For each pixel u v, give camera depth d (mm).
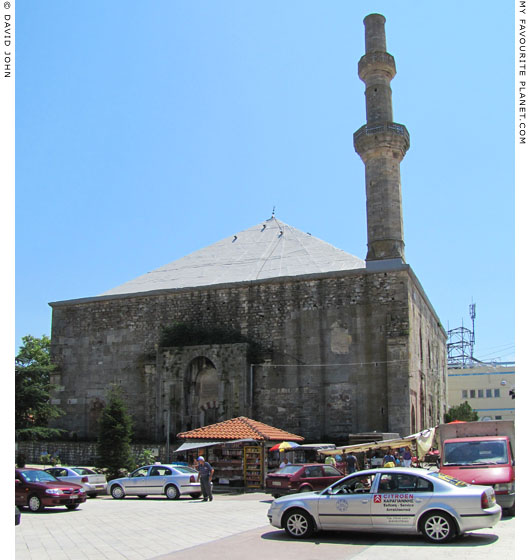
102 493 32469
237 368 45438
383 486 15984
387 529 15547
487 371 97625
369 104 46406
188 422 47000
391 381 42125
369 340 43625
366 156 46094
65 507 26156
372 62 46500
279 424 44688
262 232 58031
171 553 14828
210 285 49406
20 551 15469
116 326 52781
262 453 32844
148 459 41469
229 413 44938
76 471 31812
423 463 39469
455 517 14953
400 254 44375
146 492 30078
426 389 50531
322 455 33938
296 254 51844
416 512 15320
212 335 48281
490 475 20344
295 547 15219
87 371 53094
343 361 44062
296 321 46031
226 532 18172
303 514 16594
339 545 15352
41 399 45531
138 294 52156
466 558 13086
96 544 16406
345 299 44906
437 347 60688
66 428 52594
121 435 37281
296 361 45375
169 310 50906
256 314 47500
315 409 44031
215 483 33719
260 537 16906
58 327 55219
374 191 45406
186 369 47562
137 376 50906
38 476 25938
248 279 49406
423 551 14031
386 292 43781
